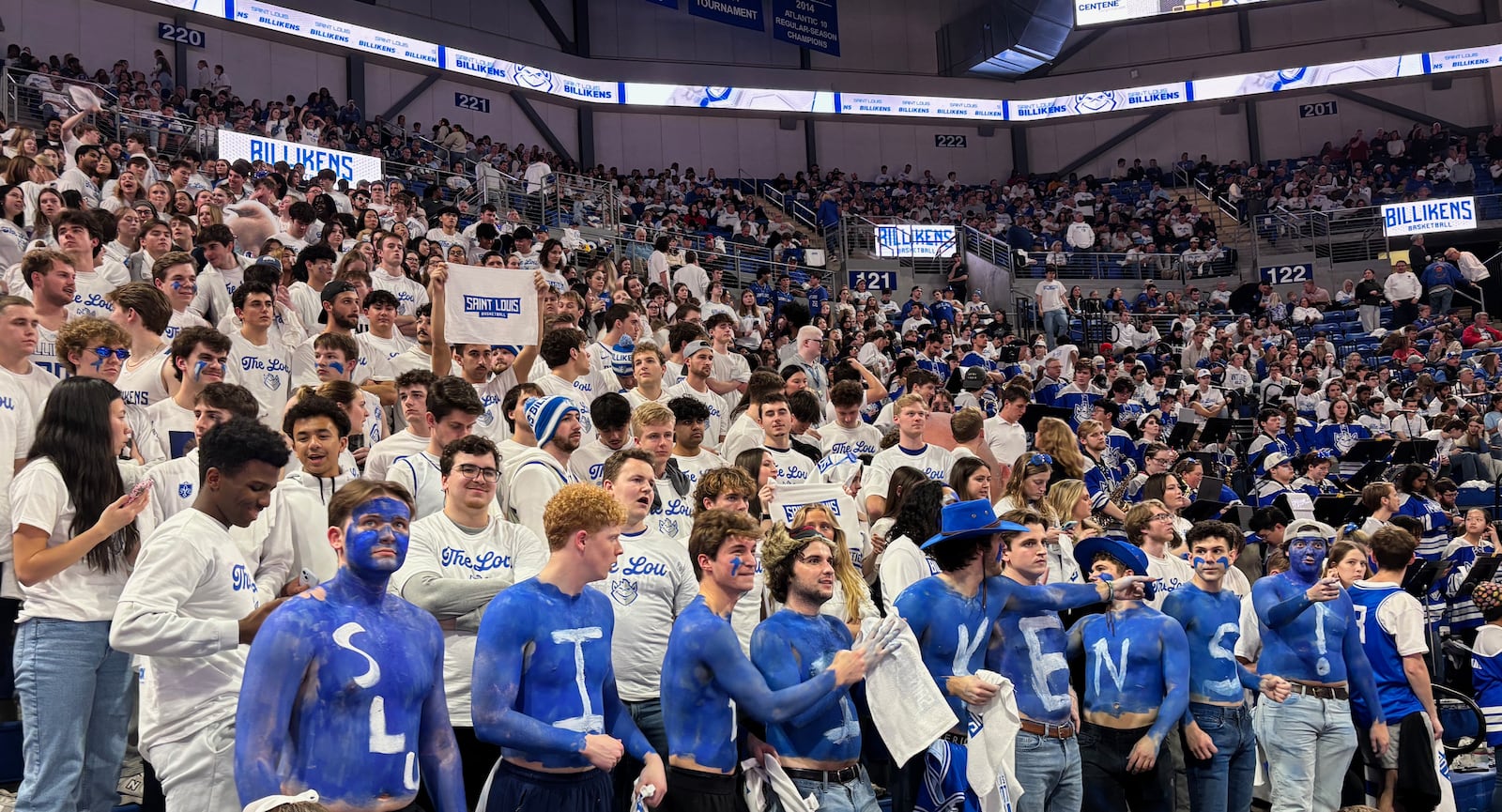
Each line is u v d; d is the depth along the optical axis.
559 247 13.54
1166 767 6.23
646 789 4.34
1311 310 25.31
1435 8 33.50
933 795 5.36
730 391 10.06
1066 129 35.16
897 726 4.91
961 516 5.46
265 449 4.20
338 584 3.74
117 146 15.75
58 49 23.45
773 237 27.59
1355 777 7.45
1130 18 33.41
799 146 33.72
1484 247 29.83
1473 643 9.26
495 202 21.64
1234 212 31.67
